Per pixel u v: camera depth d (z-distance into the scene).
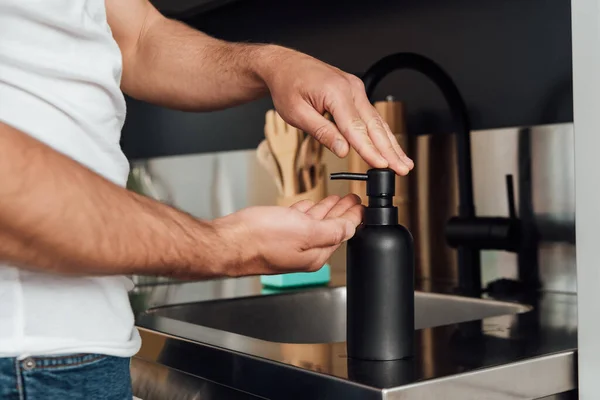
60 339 0.56
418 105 1.48
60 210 0.48
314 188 1.59
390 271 0.78
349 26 1.62
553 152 1.25
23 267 0.51
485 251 1.36
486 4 1.36
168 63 0.97
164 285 1.62
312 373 0.74
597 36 0.76
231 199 1.96
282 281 1.48
